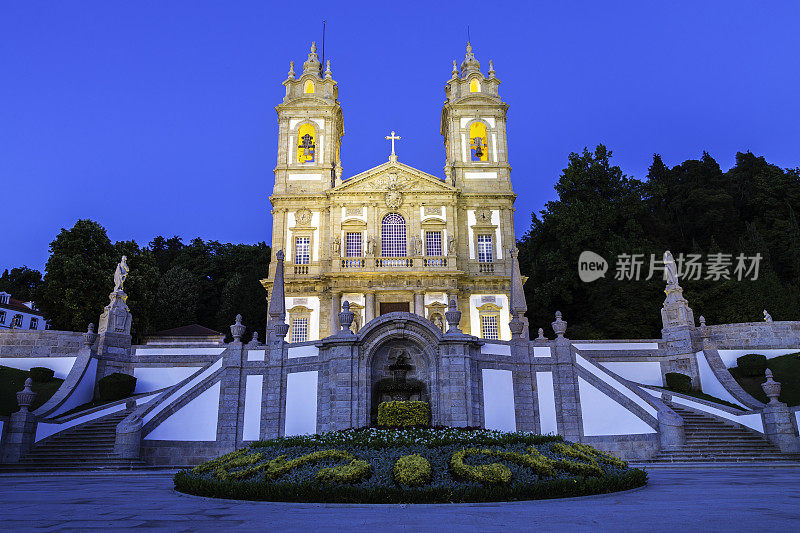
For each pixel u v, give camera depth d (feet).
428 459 44.78
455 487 39.73
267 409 83.46
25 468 72.28
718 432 82.79
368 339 76.02
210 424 83.61
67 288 144.97
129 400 90.07
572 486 41.01
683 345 103.76
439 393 74.13
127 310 106.01
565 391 84.12
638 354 104.99
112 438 80.59
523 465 44.37
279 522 29.01
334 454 46.11
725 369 97.86
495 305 143.02
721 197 201.67
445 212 149.89
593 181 183.83
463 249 150.30
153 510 33.86
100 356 99.30
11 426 75.56
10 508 34.60
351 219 148.87
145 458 79.05
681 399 91.91
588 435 82.07
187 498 41.32
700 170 222.69
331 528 26.91
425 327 76.02
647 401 81.97
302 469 43.60
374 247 147.23
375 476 41.52
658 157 235.20
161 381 101.71
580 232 169.58
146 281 169.48
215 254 263.49
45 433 79.05
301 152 160.66
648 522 27.76
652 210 207.62
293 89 163.63
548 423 82.74
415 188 150.51
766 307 141.18
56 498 40.81
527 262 205.77
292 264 147.64
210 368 87.97
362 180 152.25
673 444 77.92
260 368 85.92
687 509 32.27
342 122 175.52
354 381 74.84
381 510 34.88
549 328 170.81
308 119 160.56
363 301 141.28
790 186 207.21
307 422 79.61
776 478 52.65
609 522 28.09
